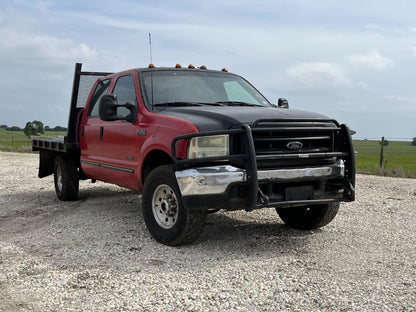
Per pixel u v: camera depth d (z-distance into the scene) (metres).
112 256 4.96
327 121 5.29
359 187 10.16
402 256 4.86
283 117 5.04
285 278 4.20
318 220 5.89
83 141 7.59
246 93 6.58
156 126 5.44
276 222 6.62
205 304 3.64
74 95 7.98
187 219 4.99
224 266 4.56
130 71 6.50
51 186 10.86
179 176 4.86
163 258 4.85
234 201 4.71
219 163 4.79
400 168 15.00
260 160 4.77
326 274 4.30
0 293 3.97
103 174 6.96
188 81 6.30
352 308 3.51
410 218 6.79
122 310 3.56
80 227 6.37
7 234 6.12
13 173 13.63
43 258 4.95
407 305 3.54
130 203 8.26
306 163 5.08
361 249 5.14
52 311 3.57
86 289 4.03
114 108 5.79
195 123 4.93
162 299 3.76
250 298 3.75
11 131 123.00
